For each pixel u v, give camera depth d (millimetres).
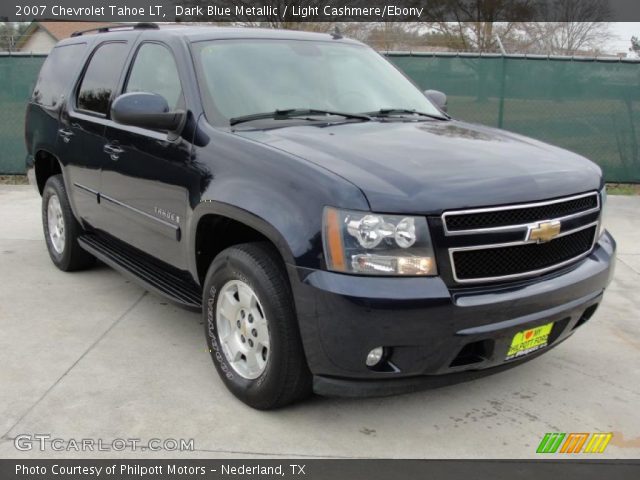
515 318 2939
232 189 3205
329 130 3586
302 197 2900
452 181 2908
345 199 2785
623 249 6656
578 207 3277
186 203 3598
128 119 3537
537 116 9898
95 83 4879
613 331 4508
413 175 2926
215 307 3457
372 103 4230
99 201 4660
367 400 3467
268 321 3057
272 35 4383
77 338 4191
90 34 5418
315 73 4203
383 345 2773
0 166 10297
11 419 3207
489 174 3021
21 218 7582
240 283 3256
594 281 3297
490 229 2885
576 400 3527
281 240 2910
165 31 4270
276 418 3258
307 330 2883
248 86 3875
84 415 3256
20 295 4973
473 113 10008
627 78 9648
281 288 3006
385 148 3264
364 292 2717
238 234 3590
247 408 3346
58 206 5449
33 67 10000
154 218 3963
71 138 4980
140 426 3168
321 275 2795
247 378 3326
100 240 5090
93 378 3646
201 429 3152
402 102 4418
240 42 4164
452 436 3152
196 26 4547
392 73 4750
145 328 4371
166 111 3666
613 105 9742
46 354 3945
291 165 3020
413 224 2770
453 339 2812
